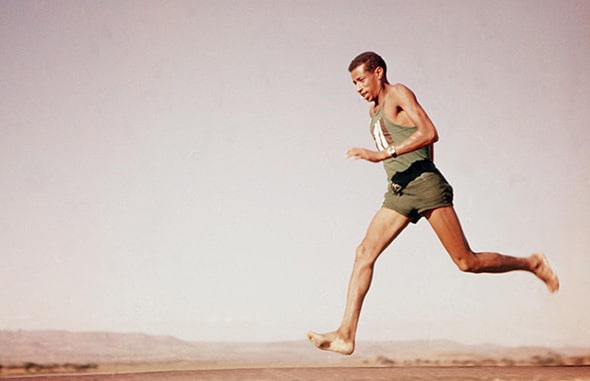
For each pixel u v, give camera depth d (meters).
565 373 4.19
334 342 3.68
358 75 3.89
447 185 3.86
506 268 4.02
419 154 3.82
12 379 3.75
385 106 3.86
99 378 3.75
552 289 4.13
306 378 3.84
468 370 4.22
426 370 4.19
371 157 3.63
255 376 3.88
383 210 3.89
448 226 3.84
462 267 3.97
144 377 3.81
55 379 3.74
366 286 3.79
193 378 3.77
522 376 4.04
